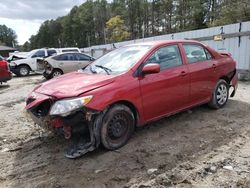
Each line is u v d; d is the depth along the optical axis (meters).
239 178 3.37
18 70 19.17
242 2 22.77
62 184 3.45
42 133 5.25
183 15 59.16
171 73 4.96
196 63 5.54
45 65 14.34
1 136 5.32
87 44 95.75
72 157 4.05
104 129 4.10
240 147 4.25
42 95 4.20
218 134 4.80
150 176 3.51
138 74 4.52
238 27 10.98
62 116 3.83
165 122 5.50
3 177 3.71
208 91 5.84
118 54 5.22
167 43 5.16
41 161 4.11
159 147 4.34
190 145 4.38
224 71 6.20
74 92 3.95
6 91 11.94
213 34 12.21
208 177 3.43
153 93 4.65
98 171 3.69
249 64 10.65
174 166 3.73
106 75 4.48
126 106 4.36
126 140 4.45
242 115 5.81
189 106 5.44
